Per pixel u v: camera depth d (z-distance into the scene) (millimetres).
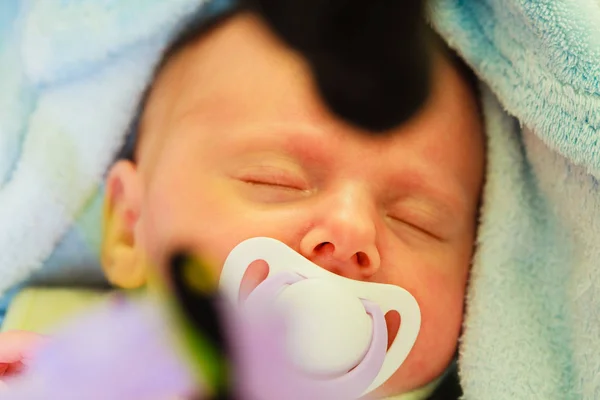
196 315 645
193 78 781
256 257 653
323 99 714
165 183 723
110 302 739
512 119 811
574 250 755
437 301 728
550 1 696
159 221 717
